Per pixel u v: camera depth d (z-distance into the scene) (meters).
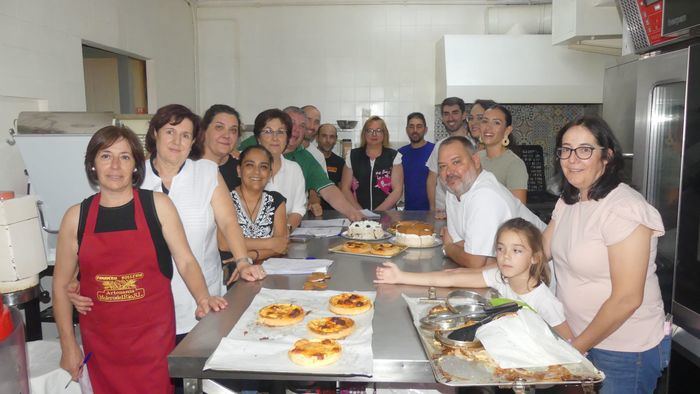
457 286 1.57
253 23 4.89
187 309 1.76
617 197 1.38
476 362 1.04
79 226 1.48
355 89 4.90
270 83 4.93
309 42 4.88
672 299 1.95
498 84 4.14
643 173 2.11
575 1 3.19
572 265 1.48
